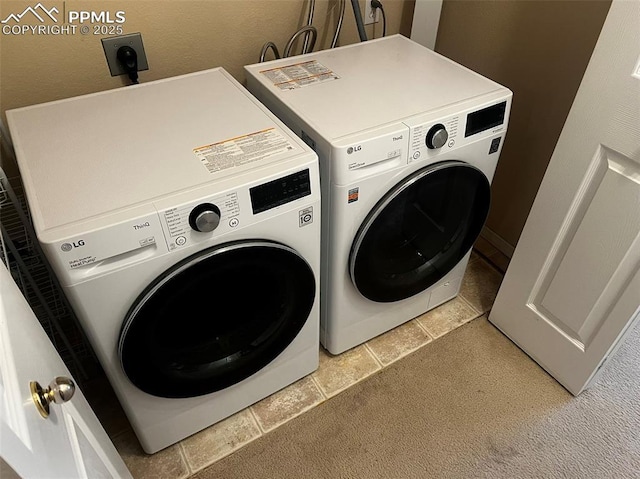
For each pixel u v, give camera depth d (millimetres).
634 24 1095
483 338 1828
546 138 1754
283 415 1586
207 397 1429
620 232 1290
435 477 1447
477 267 2094
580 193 1364
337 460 1483
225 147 1178
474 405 1621
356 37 1914
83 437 889
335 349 1711
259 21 1640
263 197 1121
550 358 1670
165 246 1055
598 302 1421
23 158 1126
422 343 1804
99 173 1090
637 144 1181
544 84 1686
